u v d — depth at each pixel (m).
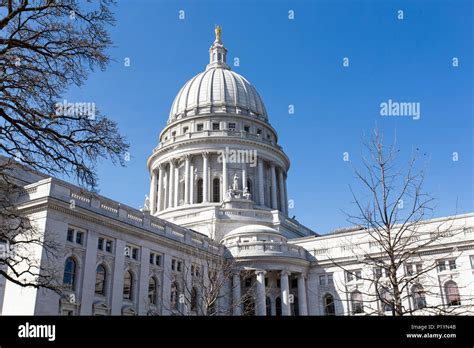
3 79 20.67
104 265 48.81
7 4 21.03
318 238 72.62
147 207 101.50
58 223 43.88
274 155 100.69
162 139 109.44
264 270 66.06
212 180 94.31
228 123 102.38
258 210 85.56
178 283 57.94
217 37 124.69
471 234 59.78
